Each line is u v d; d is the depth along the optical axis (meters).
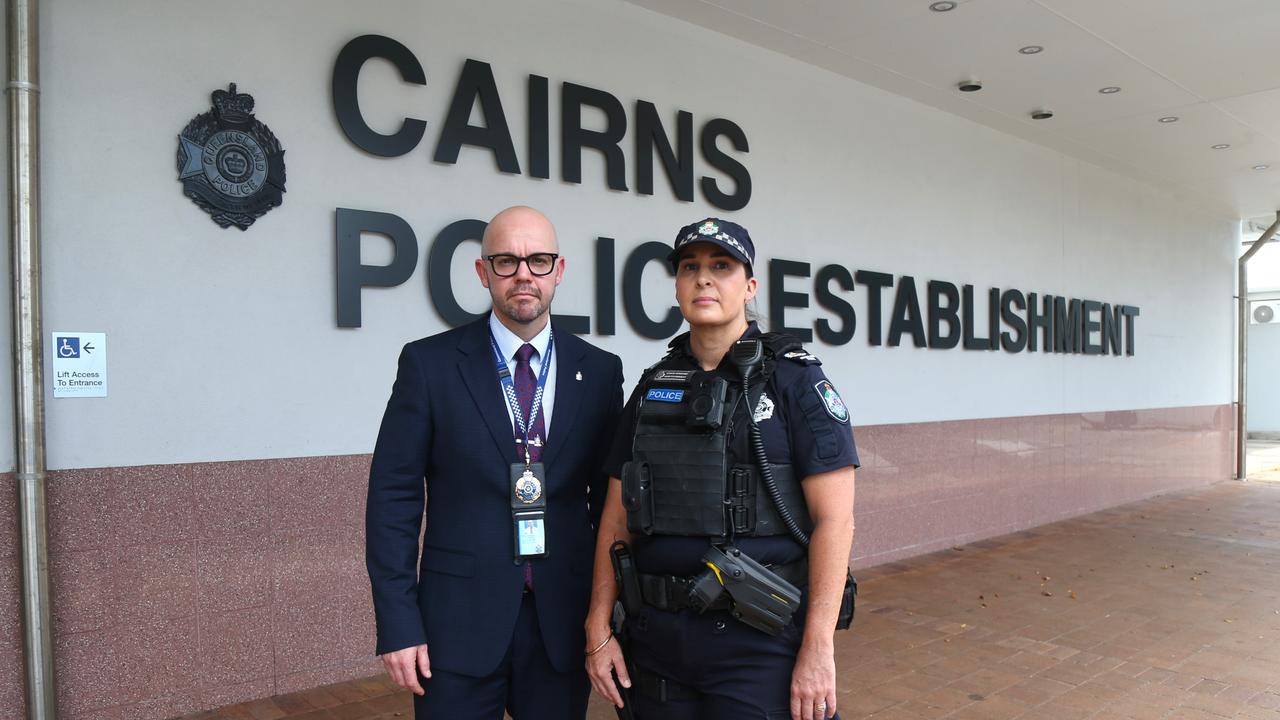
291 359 3.96
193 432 3.71
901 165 7.10
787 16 5.51
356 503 4.12
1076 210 9.21
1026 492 8.40
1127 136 8.36
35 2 3.29
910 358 7.11
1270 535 8.13
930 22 5.62
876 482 6.77
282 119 3.94
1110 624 5.29
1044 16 5.55
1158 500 10.34
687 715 2.12
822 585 1.97
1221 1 5.36
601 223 5.07
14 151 3.26
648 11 5.36
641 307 5.20
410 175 4.31
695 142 5.62
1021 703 4.06
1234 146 8.73
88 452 3.48
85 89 3.47
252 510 3.86
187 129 3.68
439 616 2.16
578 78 5.00
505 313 2.23
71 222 3.44
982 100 7.22
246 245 3.85
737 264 2.10
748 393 2.05
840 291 6.56
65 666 3.43
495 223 2.24
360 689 4.00
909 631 5.12
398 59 4.25
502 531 2.19
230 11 3.80
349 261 4.08
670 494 2.05
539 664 2.24
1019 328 8.27
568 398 2.30
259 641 3.87
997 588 6.11
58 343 3.41
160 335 3.64
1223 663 4.61
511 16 4.70
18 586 3.32
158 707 3.62
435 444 2.23
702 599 1.96
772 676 2.02
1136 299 10.27
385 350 4.23
